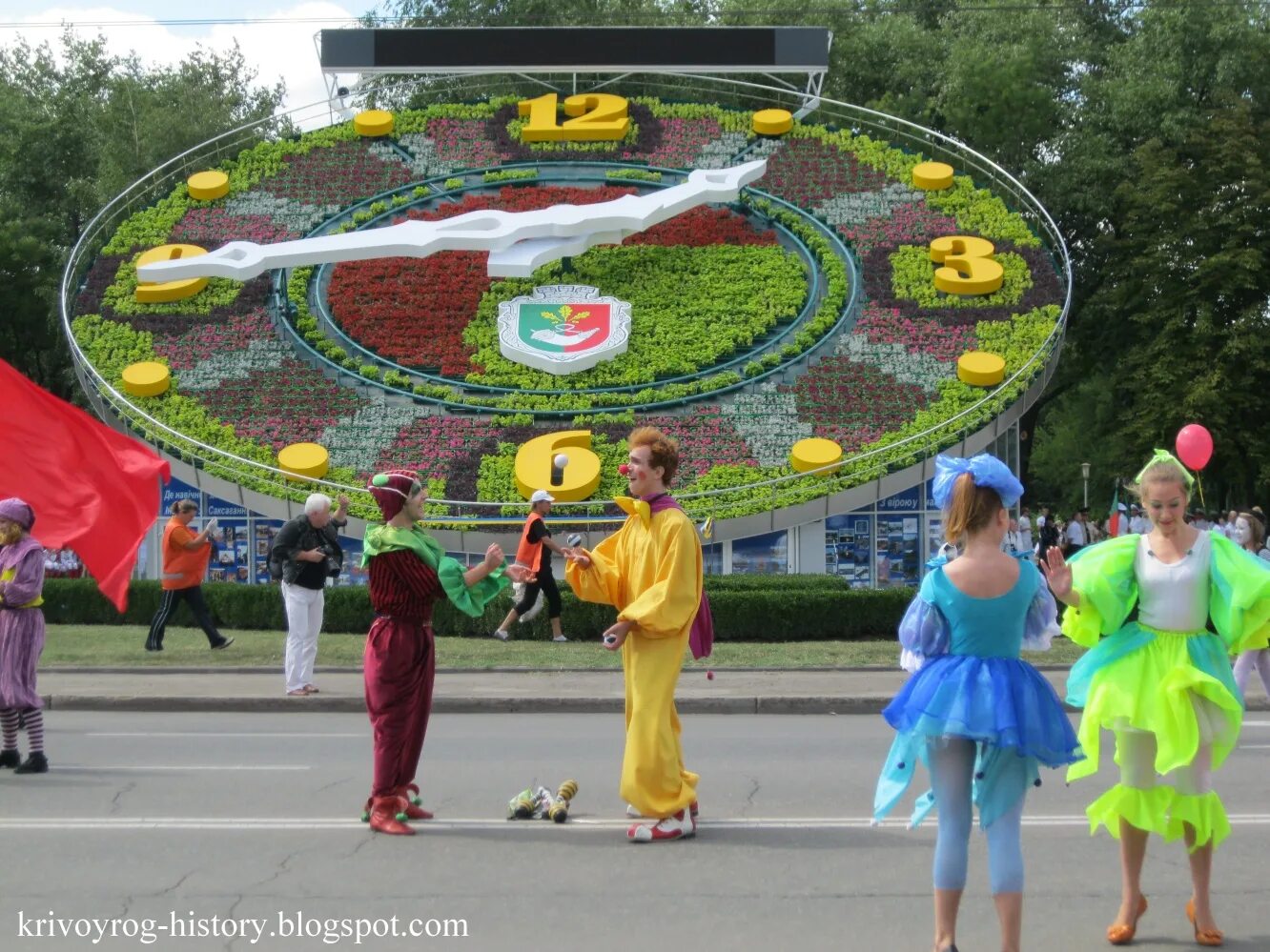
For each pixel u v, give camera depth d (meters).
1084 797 11.05
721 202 35.06
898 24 51.72
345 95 40.38
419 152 39.44
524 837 9.72
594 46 39.44
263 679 18.59
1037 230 37.22
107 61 53.34
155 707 16.86
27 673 12.18
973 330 32.25
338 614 24.31
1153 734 7.42
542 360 31.52
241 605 25.38
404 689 9.92
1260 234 40.78
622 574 10.00
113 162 45.28
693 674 18.84
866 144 38.97
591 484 27.83
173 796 11.15
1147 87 44.50
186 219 36.69
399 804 9.92
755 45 39.66
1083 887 8.44
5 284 43.69
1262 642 7.54
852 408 30.25
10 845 9.46
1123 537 7.81
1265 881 8.59
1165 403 40.00
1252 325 39.44
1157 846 9.49
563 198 36.88
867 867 8.88
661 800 9.55
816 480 28.45
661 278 34.38
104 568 17.19
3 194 48.31
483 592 10.12
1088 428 55.22
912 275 34.03
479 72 39.53
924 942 7.34
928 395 30.53
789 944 7.31
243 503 29.05
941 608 7.11
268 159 39.12
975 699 6.86
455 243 32.16
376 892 8.30
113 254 35.38
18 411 17.05
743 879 8.60
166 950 7.27
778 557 28.86
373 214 36.62
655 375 31.47
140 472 17.33
